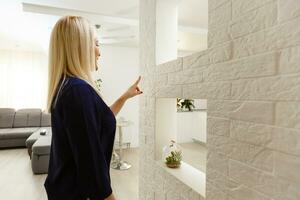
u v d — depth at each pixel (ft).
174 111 5.83
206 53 3.49
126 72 17.75
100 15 10.42
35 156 11.97
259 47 2.50
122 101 4.56
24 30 14.14
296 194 2.11
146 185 6.20
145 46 6.20
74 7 9.38
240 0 2.76
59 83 2.90
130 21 10.98
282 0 2.21
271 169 2.38
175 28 5.69
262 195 2.49
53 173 2.95
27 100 21.44
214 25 3.28
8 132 17.13
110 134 2.98
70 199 2.70
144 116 6.30
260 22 2.47
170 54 5.66
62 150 2.79
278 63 2.27
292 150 2.15
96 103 2.74
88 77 3.00
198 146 16.65
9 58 20.89
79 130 2.54
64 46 2.93
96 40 3.31
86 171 2.54
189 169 5.16
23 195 9.55
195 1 8.41
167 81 4.88
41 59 21.65
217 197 3.24
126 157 15.12
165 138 5.74
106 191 2.62
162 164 5.42
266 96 2.42
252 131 2.61
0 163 13.75
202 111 17.44
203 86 3.58
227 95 3.02
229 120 2.99
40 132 15.85
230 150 2.98
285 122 2.21
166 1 5.59
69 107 2.58
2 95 20.85
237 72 2.83
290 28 2.14
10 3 9.84
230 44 2.95
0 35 15.64
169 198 4.91
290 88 2.16
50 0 8.75
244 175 2.74
